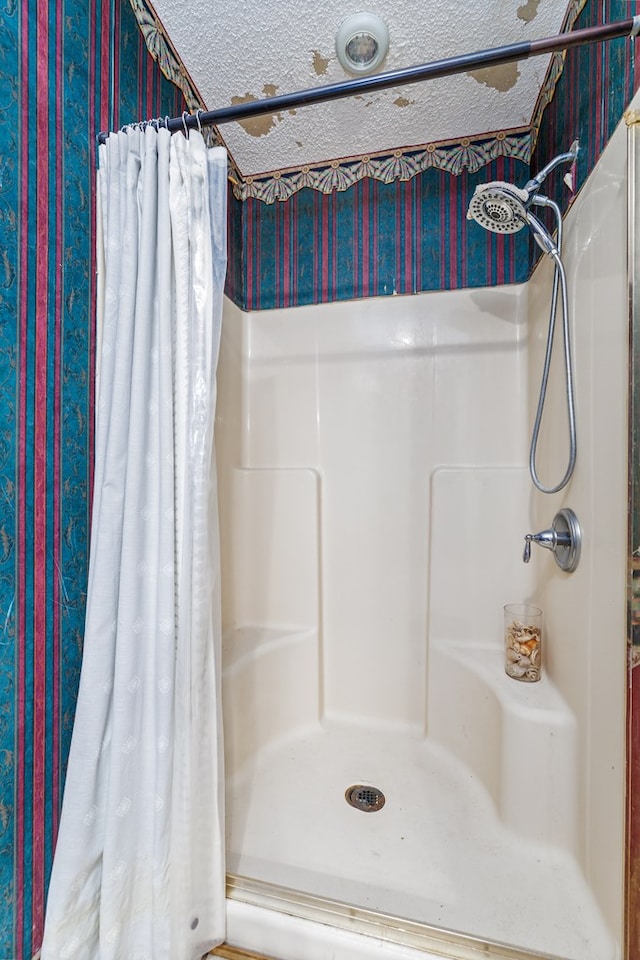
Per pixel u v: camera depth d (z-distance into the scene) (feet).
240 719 4.52
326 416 5.45
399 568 5.20
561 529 3.62
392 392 5.25
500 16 3.58
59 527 2.67
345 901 3.10
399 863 3.45
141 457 2.73
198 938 2.78
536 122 4.48
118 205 2.82
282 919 2.93
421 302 5.16
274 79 4.20
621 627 2.66
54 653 2.65
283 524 5.41
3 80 2.25
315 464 5.47
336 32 3.74
